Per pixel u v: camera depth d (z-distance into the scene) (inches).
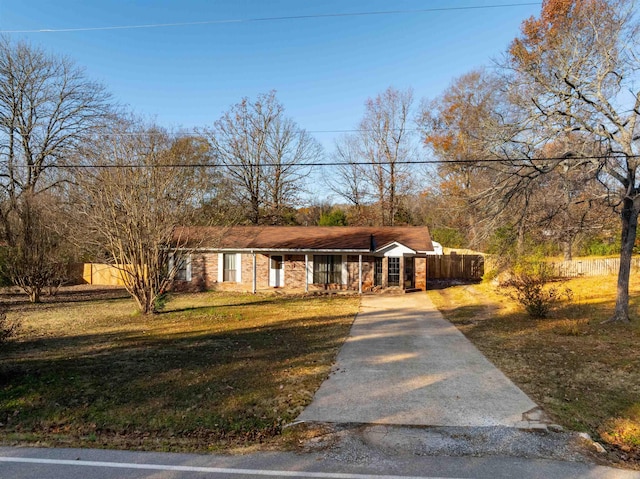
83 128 1053.2
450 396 259.8
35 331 483.2
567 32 482.6
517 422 218.7
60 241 786.8
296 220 1753.2
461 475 165.8
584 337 416.8
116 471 171.3
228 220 887.1
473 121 972.6
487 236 531.5
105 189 556.1
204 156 1057.5
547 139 486.3
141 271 593.9
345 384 284.8
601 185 508.7
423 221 1600.6
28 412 241.4
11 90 1015.0
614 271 920.3
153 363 340.8
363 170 1510.8
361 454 185.6
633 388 268.7
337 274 901.8
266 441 201.6
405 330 476.7
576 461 177.5
